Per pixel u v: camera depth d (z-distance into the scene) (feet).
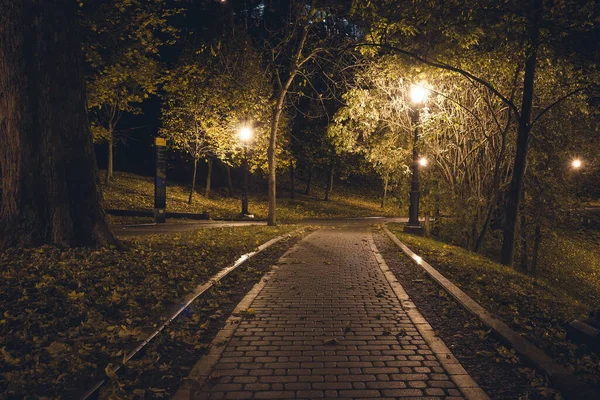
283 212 126.41
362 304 23.59
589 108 59.11
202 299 23.48
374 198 175.22
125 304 20.36
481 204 61.87
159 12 68.13
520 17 37.11
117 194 103.91
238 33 68.74
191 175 148.56
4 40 28.73
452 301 24.27
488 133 59.47
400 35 45.65
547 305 26.63
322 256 39.99
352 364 15.51
